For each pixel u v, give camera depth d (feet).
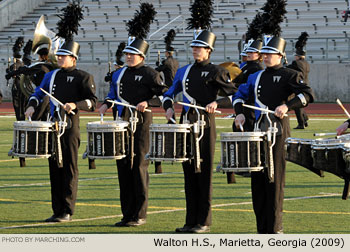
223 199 70.18
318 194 72.74
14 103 107.86
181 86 57.36
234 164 50.49
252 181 52.31
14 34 270.05
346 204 67.10
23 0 275.80
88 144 57.82
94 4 270.67
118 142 57.06
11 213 63.82
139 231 56.08
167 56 111.75
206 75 55.93
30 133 58.44
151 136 55.26
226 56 245.24
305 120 145.28
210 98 56.08
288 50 233.14
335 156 46.60
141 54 59.72
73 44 61.41
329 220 59.77
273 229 51.26
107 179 84.07
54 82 61.46
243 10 252.01
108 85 245.04
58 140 58.29
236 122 53.57
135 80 59.52
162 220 60.34
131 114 59.06
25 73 84.64
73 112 60.18
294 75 52.11
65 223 59.36
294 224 58.18
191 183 56.08
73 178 60.34
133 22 63.21
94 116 180.34
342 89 228.02
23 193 74.64
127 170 58.75
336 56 235.20
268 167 49.98
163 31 252.83
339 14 245.65
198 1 61.16
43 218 61.52
